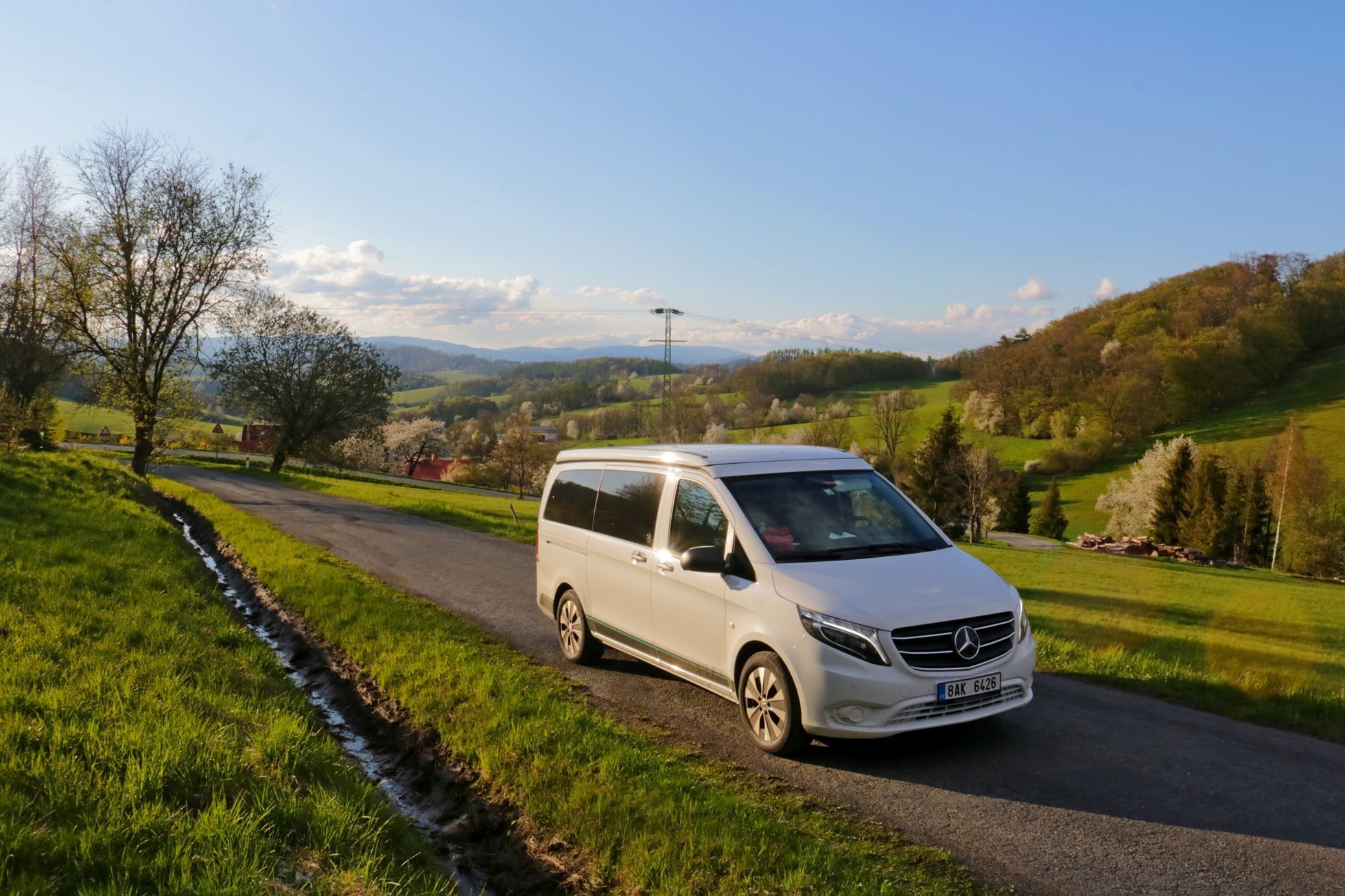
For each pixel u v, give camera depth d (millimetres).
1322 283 104438
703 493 6363
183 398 37156
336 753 5203
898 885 3650
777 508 6078
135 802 3939
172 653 6832
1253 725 6008
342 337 57844
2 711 4973
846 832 4289
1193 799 4703
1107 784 4918
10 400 30688
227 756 4613
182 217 34844
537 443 94188
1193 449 71438
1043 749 5504
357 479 65375
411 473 100375
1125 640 10141
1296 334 99750
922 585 5430
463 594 11336
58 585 8914
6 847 3348
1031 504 82625
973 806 4617
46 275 34281
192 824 3777
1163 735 5785
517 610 10289
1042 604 17641
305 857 3746
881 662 5008
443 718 5977
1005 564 35219
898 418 81938
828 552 5809
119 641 7055
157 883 3287
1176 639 10898
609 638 7223
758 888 3592
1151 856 4023
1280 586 39406
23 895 3084
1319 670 8703
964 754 5434
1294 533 60812
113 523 14289
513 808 4672
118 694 5559
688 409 93250
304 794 4453
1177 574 39500
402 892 3490
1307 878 3789
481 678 6633
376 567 13727
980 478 65062
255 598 11078
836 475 6582
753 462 6508
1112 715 6230
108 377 35188
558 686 6969
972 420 101938
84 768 4324
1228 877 3803
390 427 98938
